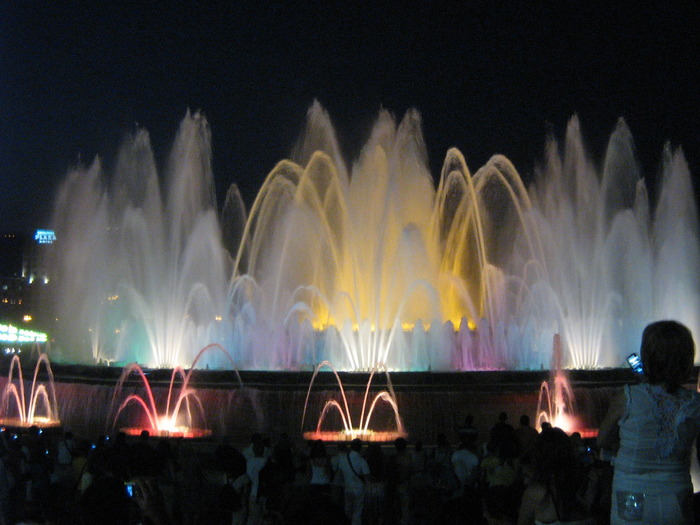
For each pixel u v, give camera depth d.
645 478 5.20
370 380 20.70
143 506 7.68
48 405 23.92
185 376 21.88
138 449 8.63
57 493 7.20
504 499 6.70
